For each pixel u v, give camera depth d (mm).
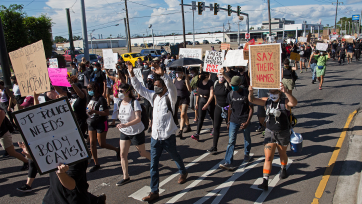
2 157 6059
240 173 4617
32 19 24328
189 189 4160
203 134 6914
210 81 5934
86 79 9289
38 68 3553
